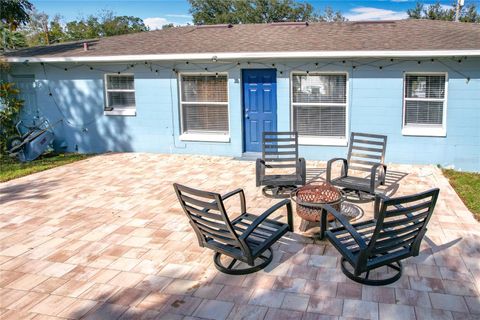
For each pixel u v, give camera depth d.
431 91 9.30
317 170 9.23
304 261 4.91
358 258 4.12
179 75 10.84
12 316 3.98
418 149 9.50
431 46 8.98
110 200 7.45
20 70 12.08
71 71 11.66
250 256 4.41
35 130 11.65
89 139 11.98
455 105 9.11
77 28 40.34
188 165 10.00
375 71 9.42
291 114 10.20
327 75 9.82
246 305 4.05
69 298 4.27
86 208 7.04
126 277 4.66
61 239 5.75
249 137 10.80
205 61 10.48
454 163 9.35
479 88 8.88
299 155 10.27
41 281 4.62
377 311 3.89
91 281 4.59
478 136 9.11
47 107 12.13
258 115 10.57
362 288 4.29
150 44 11.97
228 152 10.84
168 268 4.84
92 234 5.90
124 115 11.49
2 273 4.82
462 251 5.06
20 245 5.57
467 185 7.91
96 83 11.53
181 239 5.65
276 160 7.93
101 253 5.28
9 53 12.59
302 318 3.81
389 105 9.51
